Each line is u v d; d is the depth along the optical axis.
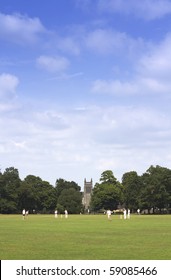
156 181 173.00
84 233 46.50
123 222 77.62
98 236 41.91
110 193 184.00
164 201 172.75
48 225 66.50
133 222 77.31
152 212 194.00
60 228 57.22
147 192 173.38
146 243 34.03
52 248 30.33
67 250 29.05
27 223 74.94
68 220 91.56
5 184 186.88
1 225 66.94
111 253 27.30
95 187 191.75
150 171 181.12
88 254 26.84
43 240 37.19
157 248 30.14
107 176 191.50
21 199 190.50
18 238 39.41
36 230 52.59
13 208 184.12
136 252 27.78
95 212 198.62
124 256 25.81
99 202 185.50
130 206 192.25
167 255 26.22
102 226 62.41
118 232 48.00
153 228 56.38
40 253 27.39
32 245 32.56
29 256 25.95
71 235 43.25
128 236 41.69
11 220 92.44
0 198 184.00
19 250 29.08
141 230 51.91
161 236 41.69
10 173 192.25
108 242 35.00
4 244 33.44
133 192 189.88
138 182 192.12
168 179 174.88
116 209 188.88
